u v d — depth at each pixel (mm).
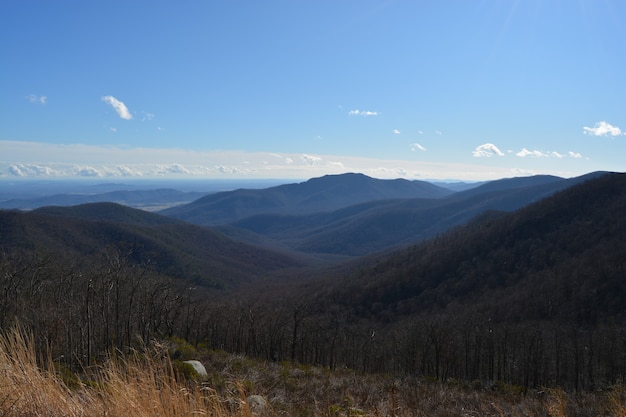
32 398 4453
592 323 58031
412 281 91125
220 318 45219
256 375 17109
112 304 28156
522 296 71375
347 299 88438
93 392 4852
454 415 13805
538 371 41969
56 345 14164
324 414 8680
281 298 90500
